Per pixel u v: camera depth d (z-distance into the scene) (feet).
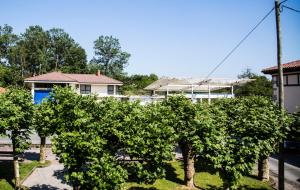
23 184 51.19
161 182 54.08
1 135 46.39
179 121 47.34
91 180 36.29
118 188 36.86
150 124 41.11
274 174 63.36
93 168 35.63
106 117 38.70
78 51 342.64
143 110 43.86
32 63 328.90
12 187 49.44
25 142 48.16
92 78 177.37
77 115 37.45
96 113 39.93
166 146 41.14
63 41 343.05
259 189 53.21
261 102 67.56
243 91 178.81
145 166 42.27
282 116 51.03
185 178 52.60
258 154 43.86
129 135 38.68
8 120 44.70
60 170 59.77
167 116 46.62
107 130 38.17
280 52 54.44
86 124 37.45
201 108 51.29
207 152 43.19
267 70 123.44
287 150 84.79
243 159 42.04
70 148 36.24
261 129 44.70
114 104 41.52
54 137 37.01
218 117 49.42
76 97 40.09
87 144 34.83
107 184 35.68
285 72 115.96
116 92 187.32
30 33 336.29
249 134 45.14
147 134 40.09
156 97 122.31
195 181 55.47
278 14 54.44
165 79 119.34
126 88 243.60
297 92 111.04
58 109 38.58
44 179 54.39
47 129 39.83
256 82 182.80
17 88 54.34
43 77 150.10
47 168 60.90
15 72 275.59
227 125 47.19
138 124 40.40
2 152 64.90
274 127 46.24
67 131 38.34
